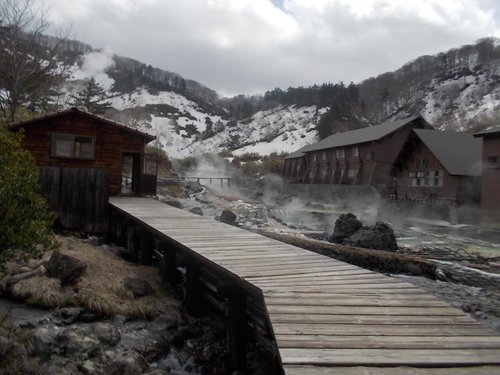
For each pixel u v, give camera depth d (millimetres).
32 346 6438
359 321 5020
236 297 7320
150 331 7844
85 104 53250
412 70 154250
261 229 20422
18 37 26859
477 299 11773
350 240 17844
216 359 7418
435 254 17297
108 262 10891
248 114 153375
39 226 6543
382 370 3896
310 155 56594
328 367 3932
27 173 6480
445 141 35250
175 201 26797
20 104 28000
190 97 168250
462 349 4332
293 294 5973
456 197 31703
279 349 4250
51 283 8445
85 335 7031
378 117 118312
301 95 151625
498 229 24797
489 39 146500
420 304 5652
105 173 15820
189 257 9258
